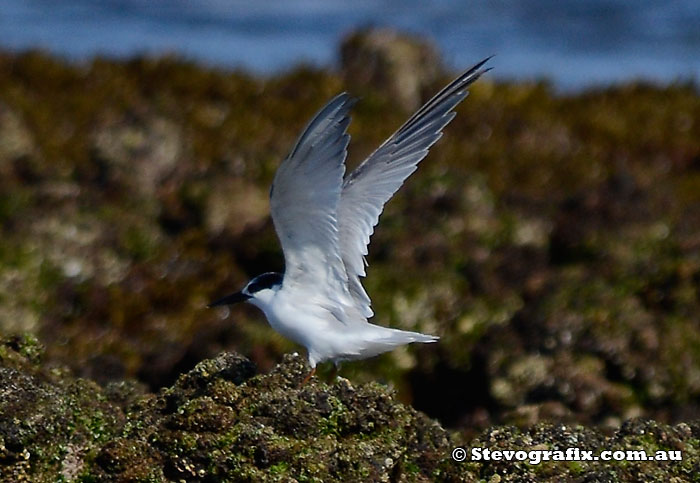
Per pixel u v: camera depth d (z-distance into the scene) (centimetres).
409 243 2059
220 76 2777
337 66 2939
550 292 1959
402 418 1128
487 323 1906
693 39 3916
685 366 1825
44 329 1905
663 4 4291
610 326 1872
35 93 2630
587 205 2212
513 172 2378
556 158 2452
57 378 1320
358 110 2672
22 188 2184
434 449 1141
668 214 2216
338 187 1138
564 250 2112
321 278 1189
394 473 1098
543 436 1139
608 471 1066
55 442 1120
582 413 1770
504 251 2069
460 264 2031
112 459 1076
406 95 2792
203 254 2092
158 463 1077
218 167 2308
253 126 2520
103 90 2662
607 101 2852
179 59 2838
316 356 1183
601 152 2536
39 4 4047
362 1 4378
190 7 4153
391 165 1288
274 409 1098
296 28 3956
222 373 1179
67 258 2020
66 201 2167
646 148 2572
